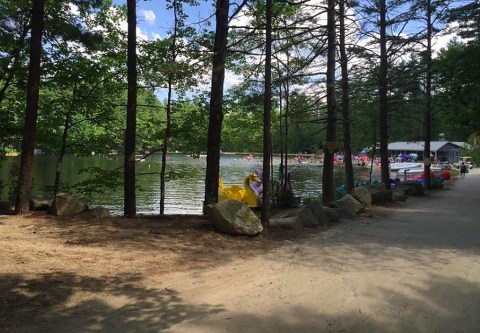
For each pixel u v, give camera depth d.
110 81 14.20
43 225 8.57
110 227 8.59
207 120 14.66
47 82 13.33
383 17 19.16
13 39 12.62
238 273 6.09
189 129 14.45
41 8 10.65
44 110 14.39
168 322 4.29
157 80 10.57
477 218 12.45
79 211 10.10
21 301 4.54
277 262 6.78
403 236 9.35
